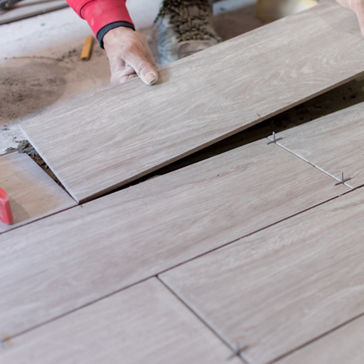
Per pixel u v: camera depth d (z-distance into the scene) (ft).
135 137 5.41
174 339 3.79
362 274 4.18
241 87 5.87
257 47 6.38
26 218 4.87
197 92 5.84
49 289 4.22
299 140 5.55
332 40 6.44
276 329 3.82
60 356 3.74
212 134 5.40
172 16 8.54
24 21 9.94
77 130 5.51
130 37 6.19
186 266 4.32
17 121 7.20
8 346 3.82
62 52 8.90
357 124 5.71
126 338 3.82
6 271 4.38
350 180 5.03
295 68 6.07
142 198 4.97
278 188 4.99
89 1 6.34
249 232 4.58
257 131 6.40
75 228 4.73
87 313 4.02
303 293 4.06
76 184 5.05
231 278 4.20
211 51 6.36
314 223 4.63
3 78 8.16
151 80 5.85
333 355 3.65
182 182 5.11
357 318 3.88
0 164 5.55
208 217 4.74
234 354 3.67
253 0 10.41
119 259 4.42
